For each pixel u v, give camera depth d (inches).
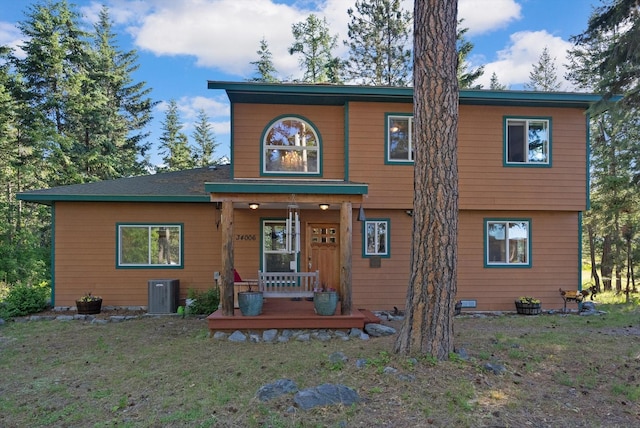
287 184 319.3
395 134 421.1
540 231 434.0
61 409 176.4
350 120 414.0
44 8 817.5
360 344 271.0
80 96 848.3
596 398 178.7
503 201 421.4
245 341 293.6
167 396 187.3
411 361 201.6
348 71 968.9
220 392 189.0
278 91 394.0
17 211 786.8
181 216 450.6
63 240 438.0
